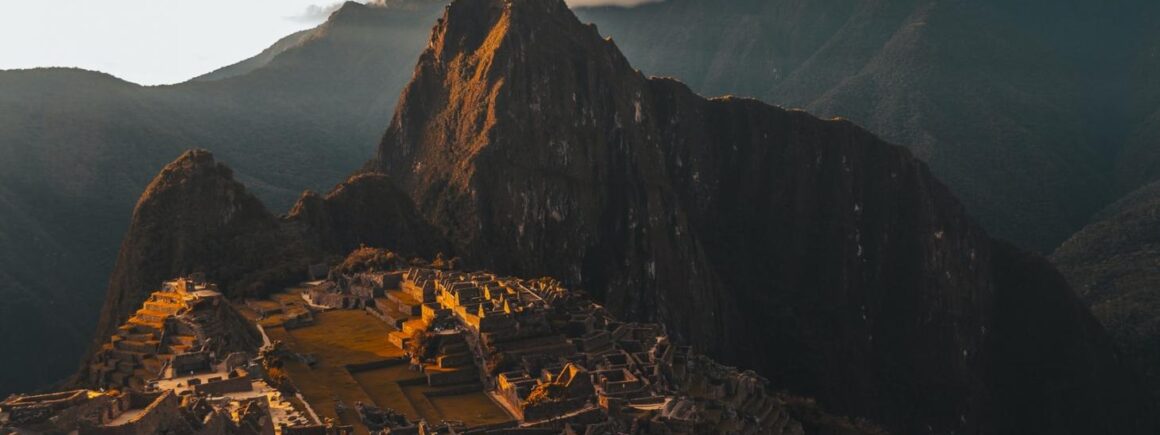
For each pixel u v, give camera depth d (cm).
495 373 15762
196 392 10575
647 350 17350
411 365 16650
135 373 14688
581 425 13412
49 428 7825
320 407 13438
